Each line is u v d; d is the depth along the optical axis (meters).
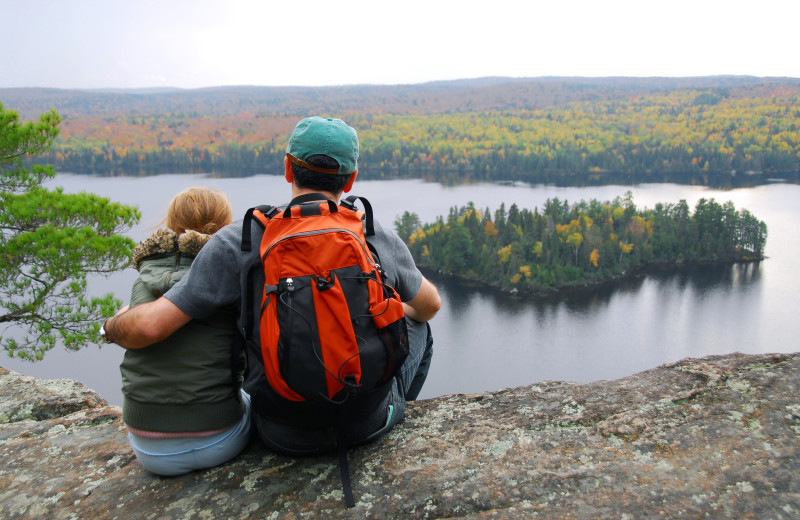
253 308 2.04
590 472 2.10
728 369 2.73
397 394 2.60
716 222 136.25
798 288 111.25
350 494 2.11
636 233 131.50
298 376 1.89
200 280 2.07
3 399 3.82
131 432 2.31
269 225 2.01
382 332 1.97
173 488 2.31
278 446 2.32
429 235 131.75
